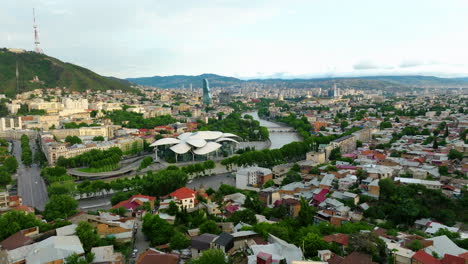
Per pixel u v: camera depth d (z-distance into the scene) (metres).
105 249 178.62
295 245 184.00
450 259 159.50
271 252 165.38
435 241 183.50
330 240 191.62
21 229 199.00
